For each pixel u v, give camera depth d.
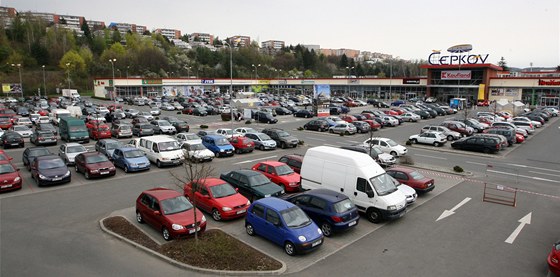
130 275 10.61
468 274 11.12
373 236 13.88
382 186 15.49
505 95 74.44
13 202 17.23
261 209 13.33
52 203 17.14
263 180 17.73
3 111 50.31
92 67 123.12
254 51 159.12
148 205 14.10
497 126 39.59
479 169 24.97
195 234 12.57
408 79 86.25
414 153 30.72
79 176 22.12
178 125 41.16
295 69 153.88
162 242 12.86
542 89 71.12
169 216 13.18
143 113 52.34
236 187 17.83
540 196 18.98
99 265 11.20
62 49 130.75
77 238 13.23
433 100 77.88
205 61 145.25
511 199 18.38
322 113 53.34
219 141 28.55
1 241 12.90
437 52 79.38
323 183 16.88
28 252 12.04
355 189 15.71
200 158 24.98
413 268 11.42
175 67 134.88
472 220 15.55
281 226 12.38
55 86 108.19
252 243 13.07
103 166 21.56
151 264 11.33
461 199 18.39
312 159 17.47
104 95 90.31
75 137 33.41
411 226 14.88
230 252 11.89
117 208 16.52
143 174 22.75
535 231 14.41
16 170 19.84
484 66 73.88
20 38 133.00
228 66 139.75
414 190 17.53
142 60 129.25
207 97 87.44
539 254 12.48
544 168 25.38
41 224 14.55
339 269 11.30
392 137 38.56
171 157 24.34
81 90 112.69
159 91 94.44
